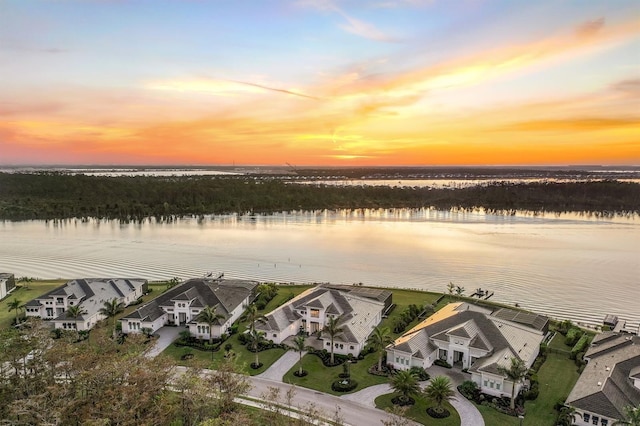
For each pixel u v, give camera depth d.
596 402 57.16
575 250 190.88
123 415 48.19
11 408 49.44
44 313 97.69
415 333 78.06
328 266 164.12
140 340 66.69
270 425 54.69
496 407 62.53
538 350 78.19
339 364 76.00
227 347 82.38
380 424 59.12
